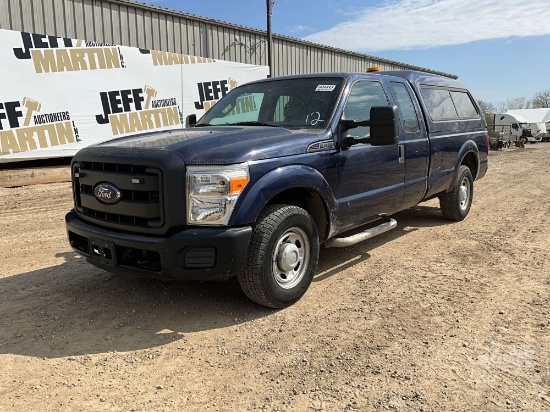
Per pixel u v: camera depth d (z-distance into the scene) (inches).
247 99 204.4
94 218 153.2
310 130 170.6
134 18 587.8
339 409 103.6
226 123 200.4
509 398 106.5
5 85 408.2
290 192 165.8
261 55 760.3
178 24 637.3
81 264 205.9
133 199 141.1
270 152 148.3
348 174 177.6
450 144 255.3
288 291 156.6
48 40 434.6
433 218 298.0
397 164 206.2
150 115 519.2
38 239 249.9
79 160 158.1
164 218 135.0
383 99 206.5
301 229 159.0
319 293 171.5
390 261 209.0
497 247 228.1
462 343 132.0
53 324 147.2
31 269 199.3
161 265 134.6
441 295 167.6
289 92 193.5
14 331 142.3
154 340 137.3
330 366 121.4
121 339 137.9
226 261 135.6
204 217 135.1
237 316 152.6
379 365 121.2
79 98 458.6
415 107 228.8
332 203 170.4
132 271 141.1
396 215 307.7
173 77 540.4
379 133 165.9
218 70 591.2
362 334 138.6
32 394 110.3
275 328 143.8
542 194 396.2
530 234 253.4
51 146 440.8
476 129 293.6
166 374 119.3
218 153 138.1
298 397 108.4
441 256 215.5
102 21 556.1
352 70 992.9
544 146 1350.9
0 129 407.5
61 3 518.6
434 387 111.1
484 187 445.7
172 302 163.8
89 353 129.9
